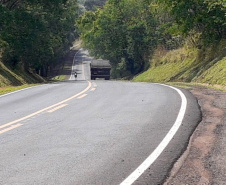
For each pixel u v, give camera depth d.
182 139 8.59
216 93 16.88
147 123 10.56
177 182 6.00
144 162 7.00
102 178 6.24
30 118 12.28
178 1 32.16
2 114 13.59
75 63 131.88
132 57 65.00
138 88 21.02
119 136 9.16
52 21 61.75
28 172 6.68
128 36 63.44
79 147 8.28
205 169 6.58
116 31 67.62
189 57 37.97
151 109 12.93
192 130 9.46
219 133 9.14
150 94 17.47
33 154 7.85
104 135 9.34
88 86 24.03
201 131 9.40
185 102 14.11
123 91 19.48
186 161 7.03
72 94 19.02
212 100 14.55
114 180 6.12
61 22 64.94
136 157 7.35
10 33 46.19
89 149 8.09
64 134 9.62
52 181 6.18
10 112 13.99
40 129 10.39
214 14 30.83
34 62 58.38
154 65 49.91
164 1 34.44
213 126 9.92
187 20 32.09
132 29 62.41
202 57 33.50
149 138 8.83
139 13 65.31
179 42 47.59
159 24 57.12
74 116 12.25
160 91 18.64
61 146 8.42
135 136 9.10
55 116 12.42
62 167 6.90
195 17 31.89
